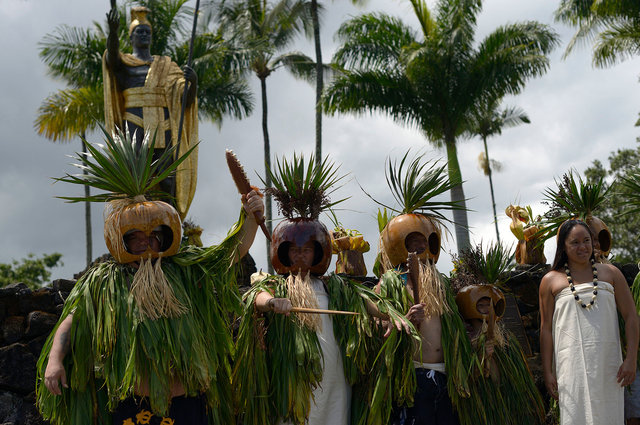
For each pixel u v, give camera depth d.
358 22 19.92
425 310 5.06
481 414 4.96
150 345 4.22
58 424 4.42
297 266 4.92
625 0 19.31
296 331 4.73
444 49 18.83
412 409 4.92
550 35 19.47
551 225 6.05
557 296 5.15
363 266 6.86
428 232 5.27
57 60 19.08
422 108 19.23
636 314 5.09
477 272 5.44
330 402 4.77
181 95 10.36
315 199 5.03
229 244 4.67
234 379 4.80
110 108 10.27
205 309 4.56
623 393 5.01
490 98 19.36
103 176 4.50
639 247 24.06
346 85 19.02
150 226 4.41
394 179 5.49
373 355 4.98
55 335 4.34
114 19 10.09
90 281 4.47
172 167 4.68
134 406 4.32
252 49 20.83
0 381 6.00
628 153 27.89
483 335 5.08
